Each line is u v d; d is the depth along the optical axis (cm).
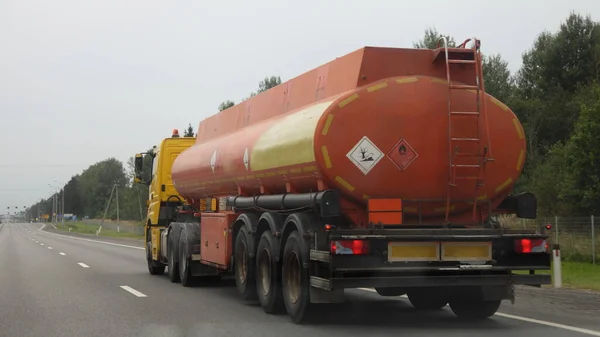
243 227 1144
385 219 883
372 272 841
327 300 877
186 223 1522
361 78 896
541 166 3425
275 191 1077
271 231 1009
